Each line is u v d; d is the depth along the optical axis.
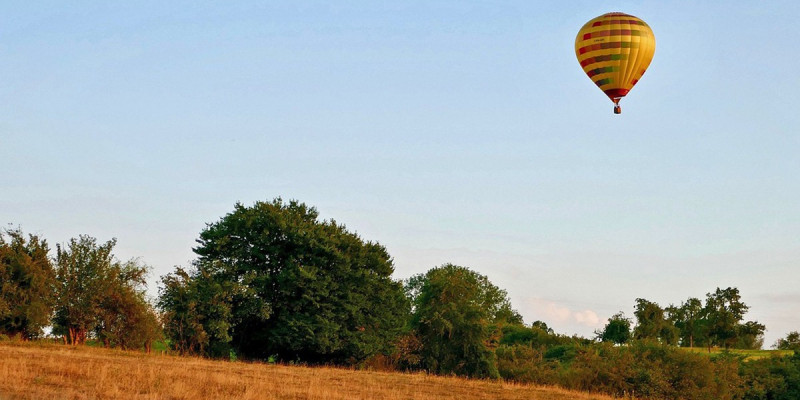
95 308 50.19
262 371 38.19
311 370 42.44
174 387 26.66
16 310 47.84
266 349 55.28
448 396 33.59
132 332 50.78
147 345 51.47
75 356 36.84
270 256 55.97
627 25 50.88
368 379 38.41
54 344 44.78
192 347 50.59
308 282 53.84
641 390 50.16
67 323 50.59
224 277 54.34
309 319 53.50
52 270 50.81
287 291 53.44
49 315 49.47
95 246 52.34
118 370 30.72
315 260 55.06
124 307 50.84
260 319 53.94
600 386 50.81
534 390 40.25
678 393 50.72
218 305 51.22
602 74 51.62
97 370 29.39
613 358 52.72
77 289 51.00
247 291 52.72
